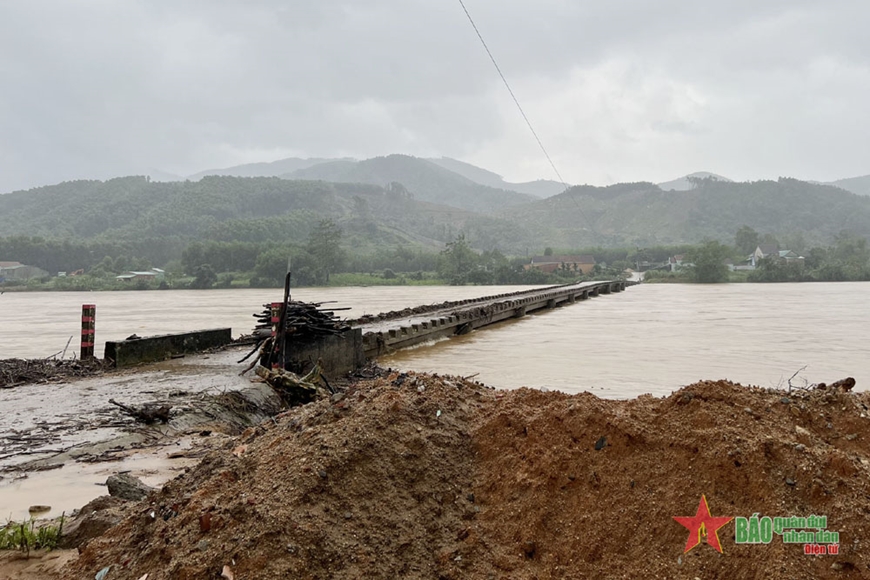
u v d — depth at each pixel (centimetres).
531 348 1970
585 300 5075
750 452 354
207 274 9069
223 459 430
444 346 2047
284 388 1048
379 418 408
